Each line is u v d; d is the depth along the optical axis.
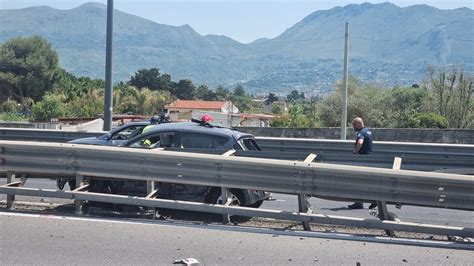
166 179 9.87
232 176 9.63
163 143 11.34
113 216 10.19
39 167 10.27
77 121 48.56
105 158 10.05
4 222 9.58
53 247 8.25
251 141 11.78
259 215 9.44
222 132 11.24
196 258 7.90
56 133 23.28
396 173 9.04
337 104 53.50
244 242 8.74
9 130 24.03
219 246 8.48
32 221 9.66
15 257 7.78
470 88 51.31
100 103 67.69
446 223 10.88
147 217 10.15
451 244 8.94
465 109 50.94
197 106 82.56
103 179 10.52
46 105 60.78
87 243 8.47
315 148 20.36
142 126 15.36
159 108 72.38
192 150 10.80
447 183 8.89
